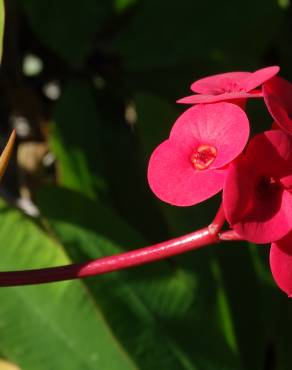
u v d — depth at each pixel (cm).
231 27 32
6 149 20
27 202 31
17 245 26
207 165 19
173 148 20
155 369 26
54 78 34
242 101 20
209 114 20
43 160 31
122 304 26
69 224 26
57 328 26
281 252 19
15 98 31
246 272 29
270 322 29
